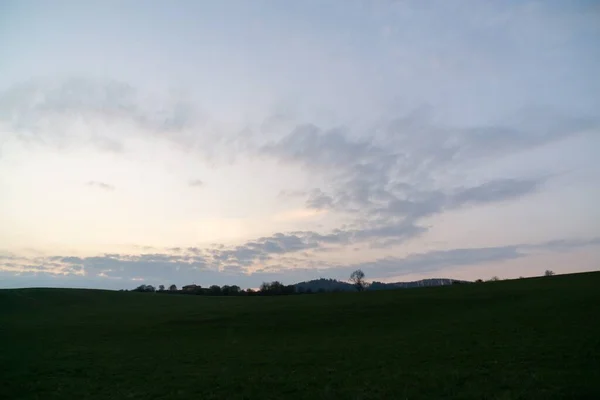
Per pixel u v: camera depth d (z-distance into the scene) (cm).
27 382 2602
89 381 2603
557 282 6662
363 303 6100
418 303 5769
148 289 17075
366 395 2131
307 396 2178
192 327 4862
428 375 2395
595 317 3769
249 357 3170
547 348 2802
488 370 2403
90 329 4856
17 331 4812
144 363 3062
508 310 4641
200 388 2392
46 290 9306
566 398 1862
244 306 6594
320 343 3691
